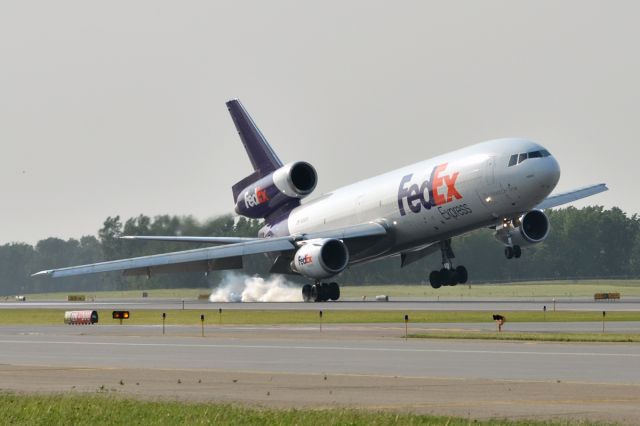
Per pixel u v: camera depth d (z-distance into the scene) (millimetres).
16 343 127375
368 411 66250
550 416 64000
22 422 64000
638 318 163125
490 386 78125
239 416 64062
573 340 119188
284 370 91125
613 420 62156
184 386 80438
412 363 95500
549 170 196250
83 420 64562
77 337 138250
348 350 109562
